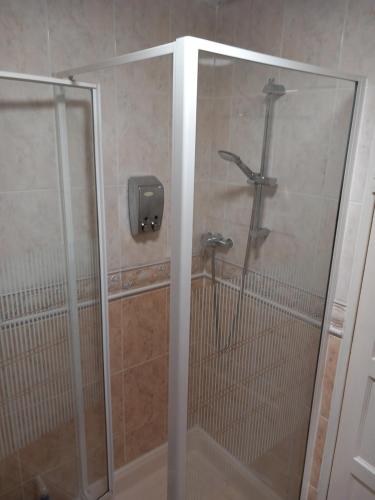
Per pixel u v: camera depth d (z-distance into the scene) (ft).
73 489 5.30
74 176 4.39
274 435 4.99
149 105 4.98
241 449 4.53
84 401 5.13
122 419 6.18
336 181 4.47
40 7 4.06
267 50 5.07
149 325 6.09
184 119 2.78
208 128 2.98
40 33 4.12
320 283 4.83
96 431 5.40
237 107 3.15
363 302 4.67
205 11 5.50
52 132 4.13
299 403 5.21
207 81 2.87
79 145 4.35
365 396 4.86
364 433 4.99
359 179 4.46
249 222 3.64
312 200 4.29
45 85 3.97
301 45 4.67
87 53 4.50
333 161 4.33
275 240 4.00
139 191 5.18
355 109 4.26
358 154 4.42
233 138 3.22
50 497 5.04
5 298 4.10
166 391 6.69
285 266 4.25
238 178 3.40
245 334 4.04
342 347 4.98
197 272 3.28
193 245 3.15
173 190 3.00
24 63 4.09
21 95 3.85
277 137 3.62
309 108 3.84
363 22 4.05
